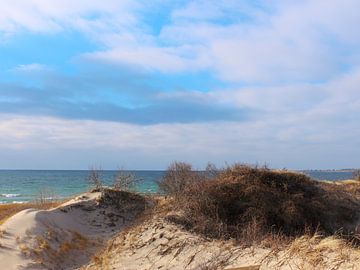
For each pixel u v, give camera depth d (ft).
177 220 47.06
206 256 36.24
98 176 109.50
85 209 76.84
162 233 44.83
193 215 48.26
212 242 39.75
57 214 68.03
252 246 36.04
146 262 40.70
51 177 417.49
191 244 39.91
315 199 58.03
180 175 76.23
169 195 74.74
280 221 51.42
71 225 68.03
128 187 94.99
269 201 53.62
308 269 26.76
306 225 50.55
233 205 52.37
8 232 52.90
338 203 59.26
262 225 48.01
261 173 60.54
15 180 344.90
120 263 42.68
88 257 53.52
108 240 60.13
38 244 51.13
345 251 28.22
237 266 32.12
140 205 80.74
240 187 55.67
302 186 60.95
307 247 30.32
